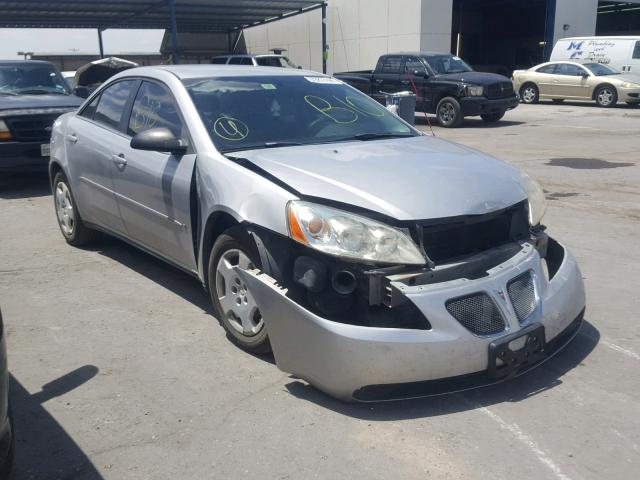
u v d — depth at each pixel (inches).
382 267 130.6
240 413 134.0
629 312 183.2
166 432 127.8
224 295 162.9
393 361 125.0
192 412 134.6
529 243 150.6
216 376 149.3
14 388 145.3
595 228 269.9
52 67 420.5
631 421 129.3
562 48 1011.3
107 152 207.2
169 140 171.5
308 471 115.3
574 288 151.1
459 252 139.1
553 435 125.0
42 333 174.4
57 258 239.9
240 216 147.4
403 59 729.0
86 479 114.1
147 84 201.8
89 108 233.0
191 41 1507.1
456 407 135.0
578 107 868.6
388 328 126.9
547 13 1200.2
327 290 134.8
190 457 119.8
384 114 205.2
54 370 153.6
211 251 165.0
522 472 114.1
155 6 1037.8
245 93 189.0
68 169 235.3
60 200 253.6
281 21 1385.3
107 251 247.6
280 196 141.1
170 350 162.9
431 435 125.3
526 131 617.6
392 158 158.6
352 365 126.2
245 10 1135.6
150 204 187.6
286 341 136.7
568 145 509.4
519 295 138.1
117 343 167.5
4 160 339.3
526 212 153.6
